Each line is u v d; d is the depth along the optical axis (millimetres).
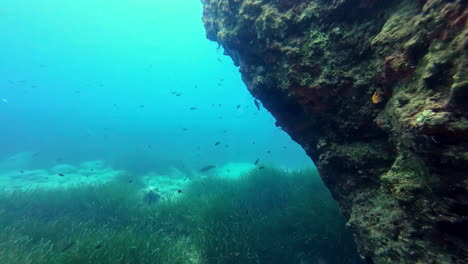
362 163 2986
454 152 1593
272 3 4062
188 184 10891
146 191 10750
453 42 1774
